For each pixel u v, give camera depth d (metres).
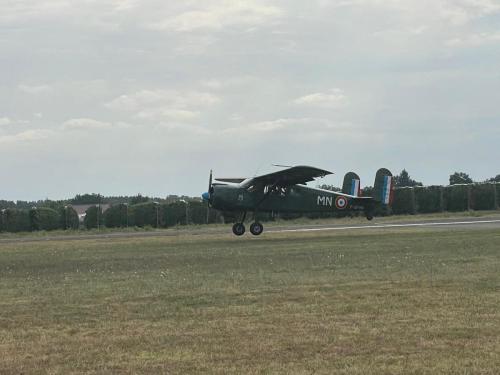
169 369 8.41
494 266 17.03
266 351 9.09
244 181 34.25
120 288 14.88
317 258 20.56
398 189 55.66
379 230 35.72
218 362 8.65
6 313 12.16
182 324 10.89
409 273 16.00
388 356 8.72
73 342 9.86
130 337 10.08
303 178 33.06
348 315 11.23
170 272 17.83
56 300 13.45
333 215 53.28
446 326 10.21
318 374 8.05
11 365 8.71
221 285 14.91
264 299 12.94
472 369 8.07
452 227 36.19
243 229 34.12
